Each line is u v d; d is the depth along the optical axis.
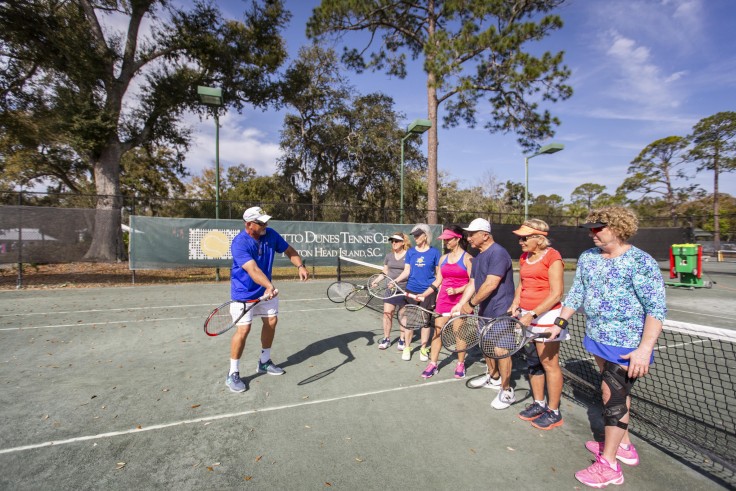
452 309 4.08
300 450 2.90
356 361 4.94
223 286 11.59
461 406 3.68
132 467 2.67
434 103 18.22
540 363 3.40
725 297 11.10
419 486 2.48
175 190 33.84
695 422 3.35
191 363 4.79
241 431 3.17
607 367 2.58
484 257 3.66
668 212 45.16
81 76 14.88
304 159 33.78
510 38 15.17
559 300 3.10
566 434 3.17
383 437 3.10
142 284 11.77
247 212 3.99
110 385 4.09
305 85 22.30
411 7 19.25
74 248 10.82
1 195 12.05
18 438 3.03
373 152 33.50
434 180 18.20
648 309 2.39
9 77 14.20
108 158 17.42
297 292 10.85
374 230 14.41
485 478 2.57
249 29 19.80
